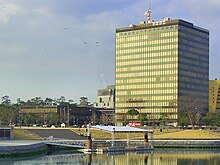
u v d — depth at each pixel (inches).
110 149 6702.8
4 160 5231.3
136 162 5319.9
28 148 5851.4
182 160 5654.5
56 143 6776.6
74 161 5270.7
